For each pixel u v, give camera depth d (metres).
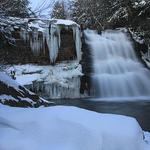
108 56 27.25
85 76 25.03
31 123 4.89
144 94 26.08
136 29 29.70
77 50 25.33
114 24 32.03
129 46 28.33
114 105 20.80
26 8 8.82
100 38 27.77
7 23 8.52
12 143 4.54
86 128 4.66
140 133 5.21
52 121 4.83
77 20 36.50
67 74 24.48
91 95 24.94
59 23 24.84
